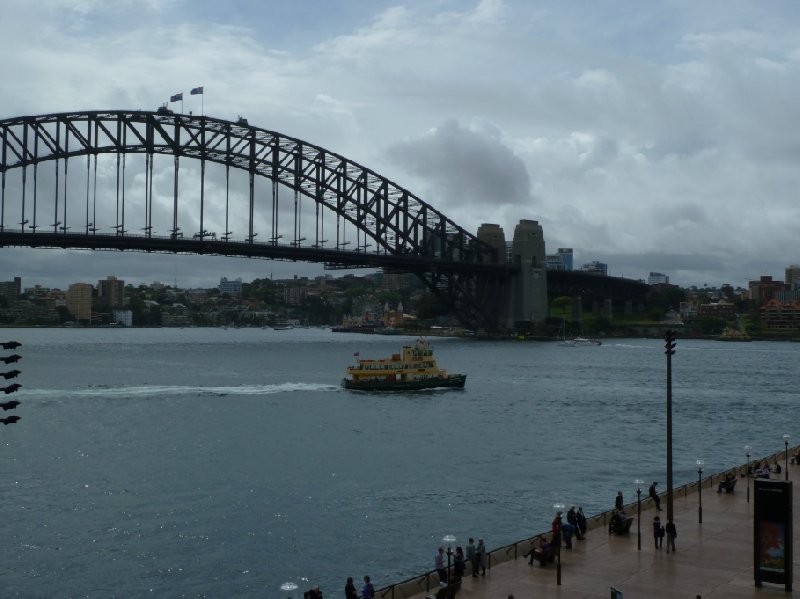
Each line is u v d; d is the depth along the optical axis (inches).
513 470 3002.0
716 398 5531.5
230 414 4370.1
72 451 3307.1
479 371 7436.0
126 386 5689.0
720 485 2202.3
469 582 1535.4
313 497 2586.1
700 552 1701.5
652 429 4052.7
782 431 4065.0
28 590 1829.5
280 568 1958.7
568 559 1662.2
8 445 3412.9
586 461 3186.5
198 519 2338.8
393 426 4033.0
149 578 1900.8
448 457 3243.1
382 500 2549.2
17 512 2396.7
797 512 1996.8
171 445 3447.3
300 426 3991.1
